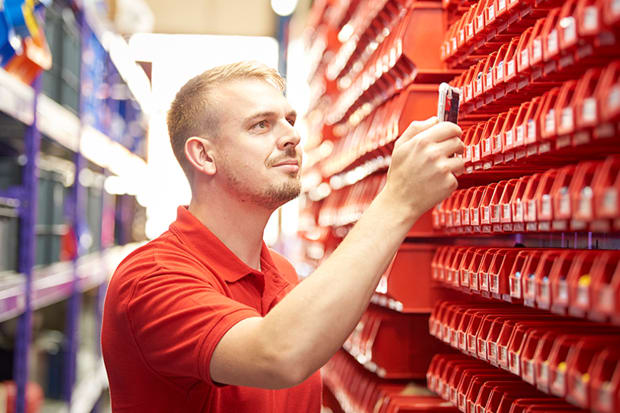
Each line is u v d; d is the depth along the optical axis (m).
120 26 6.68
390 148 2.59
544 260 1.23
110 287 1.46
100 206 5.08
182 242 1.54
